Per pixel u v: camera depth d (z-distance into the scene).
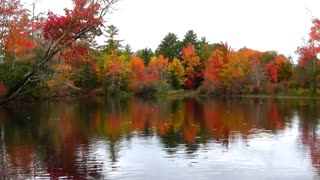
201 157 16.45
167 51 109.88
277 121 28.53
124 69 88.81
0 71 37.94
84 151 17.77
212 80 85.25
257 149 18.06
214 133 22.80
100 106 46.00
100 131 23.77
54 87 57.69
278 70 85.69
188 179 13.37
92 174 13.93
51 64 39.31
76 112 36.91
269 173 14.06
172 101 59.00
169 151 17.67
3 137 21.55
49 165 15.15
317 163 15.44
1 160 15.98
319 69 75.81
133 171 14.33
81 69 76.31
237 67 82.69
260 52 94.12
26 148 18.44
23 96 48.91
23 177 13.52
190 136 21.78
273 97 71.50
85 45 37.38
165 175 13.81
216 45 108.25
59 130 24.20
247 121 28.58
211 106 45.44
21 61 40.06
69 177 13.54
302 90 75.12
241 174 13.94
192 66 100.00
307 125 26.14
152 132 23.31
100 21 34.03
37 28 42.62
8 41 38.81
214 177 13.58
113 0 34.47
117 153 17.31
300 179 13.37
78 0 33.59
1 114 34.34
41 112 36.66
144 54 114.62
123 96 82.62
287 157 16.44
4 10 36.81
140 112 37.09
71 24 33.69
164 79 93.38
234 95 81.12
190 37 114.31
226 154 17.00
